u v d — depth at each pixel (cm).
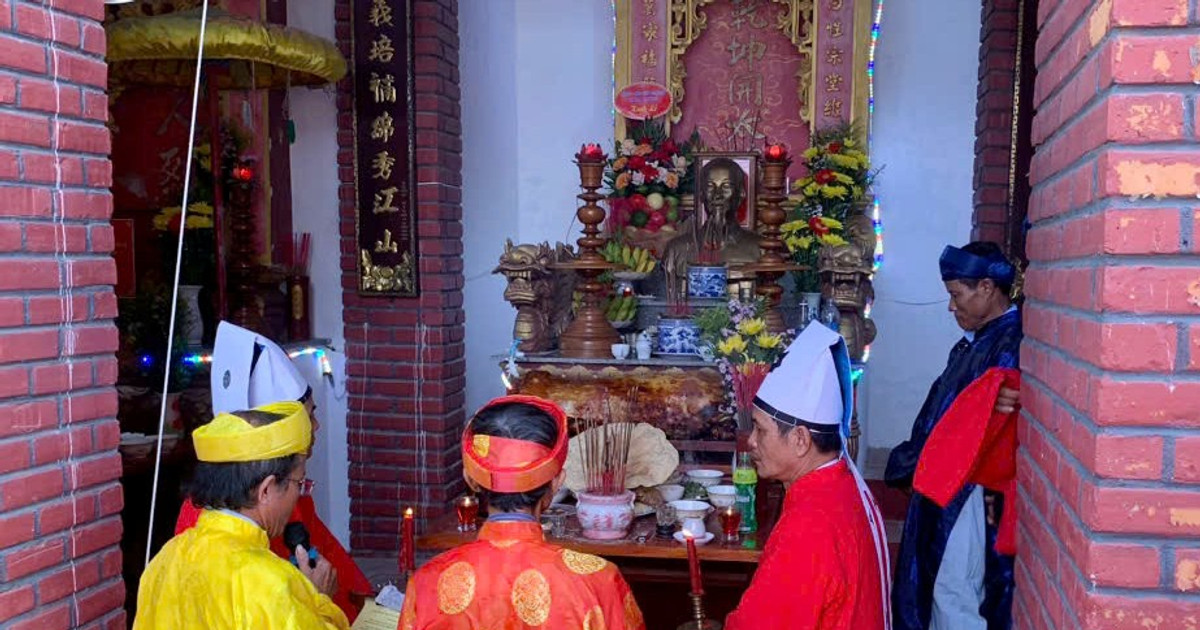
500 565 166
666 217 493
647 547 269
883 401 573
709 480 324
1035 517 201
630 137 548
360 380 515
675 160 500
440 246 499
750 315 339
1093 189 160
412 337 506
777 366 207
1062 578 175
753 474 283
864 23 525
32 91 225
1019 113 484
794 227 468
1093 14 161
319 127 512
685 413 344
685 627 254
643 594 323
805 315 443
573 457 309
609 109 595
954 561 272
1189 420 150
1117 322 151
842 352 202
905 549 292
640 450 309
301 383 233
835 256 423
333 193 515
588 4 594
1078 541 163
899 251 568
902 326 570
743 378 304
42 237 229
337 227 516
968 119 555
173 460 416
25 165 225
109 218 250
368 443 516
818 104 532
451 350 517
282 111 505
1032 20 476
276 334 491
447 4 500
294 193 517
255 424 190
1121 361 151
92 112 243
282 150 507
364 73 488
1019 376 250
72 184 238
